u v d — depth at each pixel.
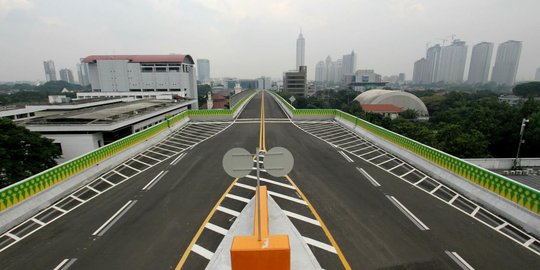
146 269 7.12
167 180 13.24
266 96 80.06
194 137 22.70
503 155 32.47
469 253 7.67
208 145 20.02
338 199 10.97
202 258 7.50
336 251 7.70
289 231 8.61
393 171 14.33
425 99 106.31
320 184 12.50
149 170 14.74
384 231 8.71
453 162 12.47
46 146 18.73
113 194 11.76
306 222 9.22
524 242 8.20
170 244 8.15
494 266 7.17
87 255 7.72
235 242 6.05
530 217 8.84
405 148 16.53
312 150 18.41
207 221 9.40
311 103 92.94
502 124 34.12
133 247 8.03
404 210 10.09
